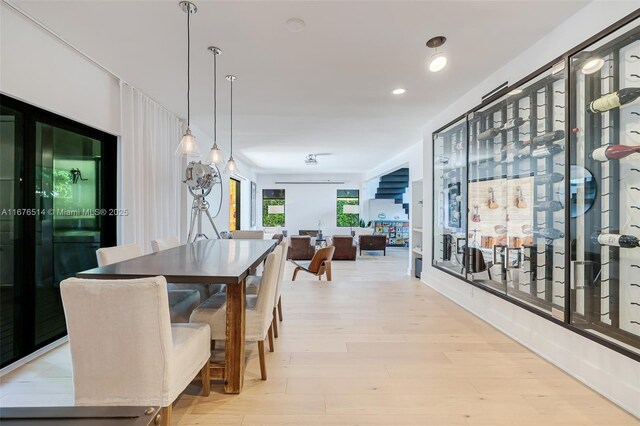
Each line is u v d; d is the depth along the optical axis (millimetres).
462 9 2135
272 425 1727
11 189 2410
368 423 1747
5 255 2385
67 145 2906
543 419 1784
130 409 1018
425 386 2107
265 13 2160
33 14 2217
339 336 2922
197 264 2117
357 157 8133
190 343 1712
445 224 4465
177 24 2303
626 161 1993
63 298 1439
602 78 2117
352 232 10531
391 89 3531
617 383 1925
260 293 2152
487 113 3416
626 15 1885
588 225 2215
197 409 1853
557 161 2529
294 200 11945
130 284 1422
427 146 4895
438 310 3691
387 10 2135
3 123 2336
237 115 4512
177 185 4656
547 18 2254
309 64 2926
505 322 2998
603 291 2125
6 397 1980
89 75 2943
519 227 2990
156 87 3490
